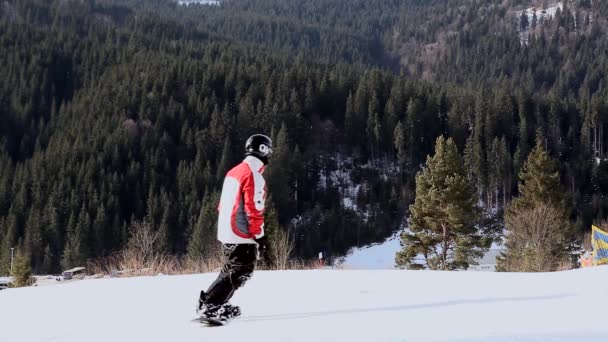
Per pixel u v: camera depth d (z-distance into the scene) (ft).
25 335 14.42
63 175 211.41
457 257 90.68
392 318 14.03
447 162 91.40
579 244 106.42
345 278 21.94
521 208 96.53
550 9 618.44
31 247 182.91
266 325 13.71
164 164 225.56
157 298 19.35
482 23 618.44
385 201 220.43
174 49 374.63
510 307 15.16
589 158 228.43
